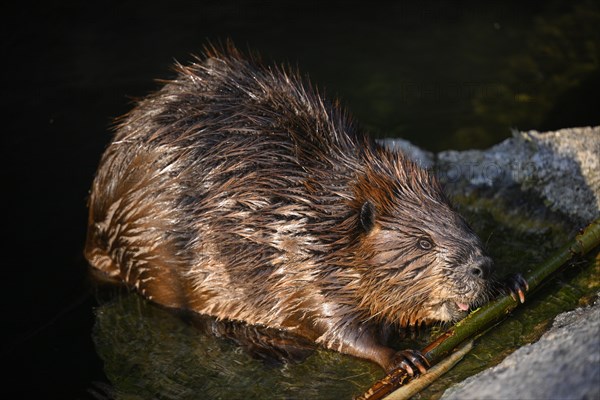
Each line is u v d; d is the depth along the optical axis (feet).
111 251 24.12
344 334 21.20
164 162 22.15
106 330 22.70
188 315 23.12
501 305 20.79
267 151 21.53
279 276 21.33
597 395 14.35
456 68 36.09
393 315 21.15
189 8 40.37
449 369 19.90
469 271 19.79
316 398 19.80
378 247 20.44
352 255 20.75
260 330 22.44
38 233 26.73
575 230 26.08
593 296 22.07
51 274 24.94
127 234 23.04
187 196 21.86
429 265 20.12
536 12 40.24
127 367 21.27
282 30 38.75
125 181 22.89
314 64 36.24
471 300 20.11
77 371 21.20
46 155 30.27
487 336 21.16
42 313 23.40
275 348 21.83
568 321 20.49
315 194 21.04
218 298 22.36
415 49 37.60
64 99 33.17
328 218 20.90
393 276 20.42
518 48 37.40
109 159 23.65
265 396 19.97
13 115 32.22
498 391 15.99
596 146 27.32
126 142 23.18
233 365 21.22
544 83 34.81
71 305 23.71
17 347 22.11
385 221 20.44
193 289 22.52
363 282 20.79
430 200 20.63
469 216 27.02
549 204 26.86
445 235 20.03
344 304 21.12
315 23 39.55
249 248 21.42
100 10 39.58
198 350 21.85
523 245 25.48
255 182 21.27
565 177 26.99
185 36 37.68
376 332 21.53
